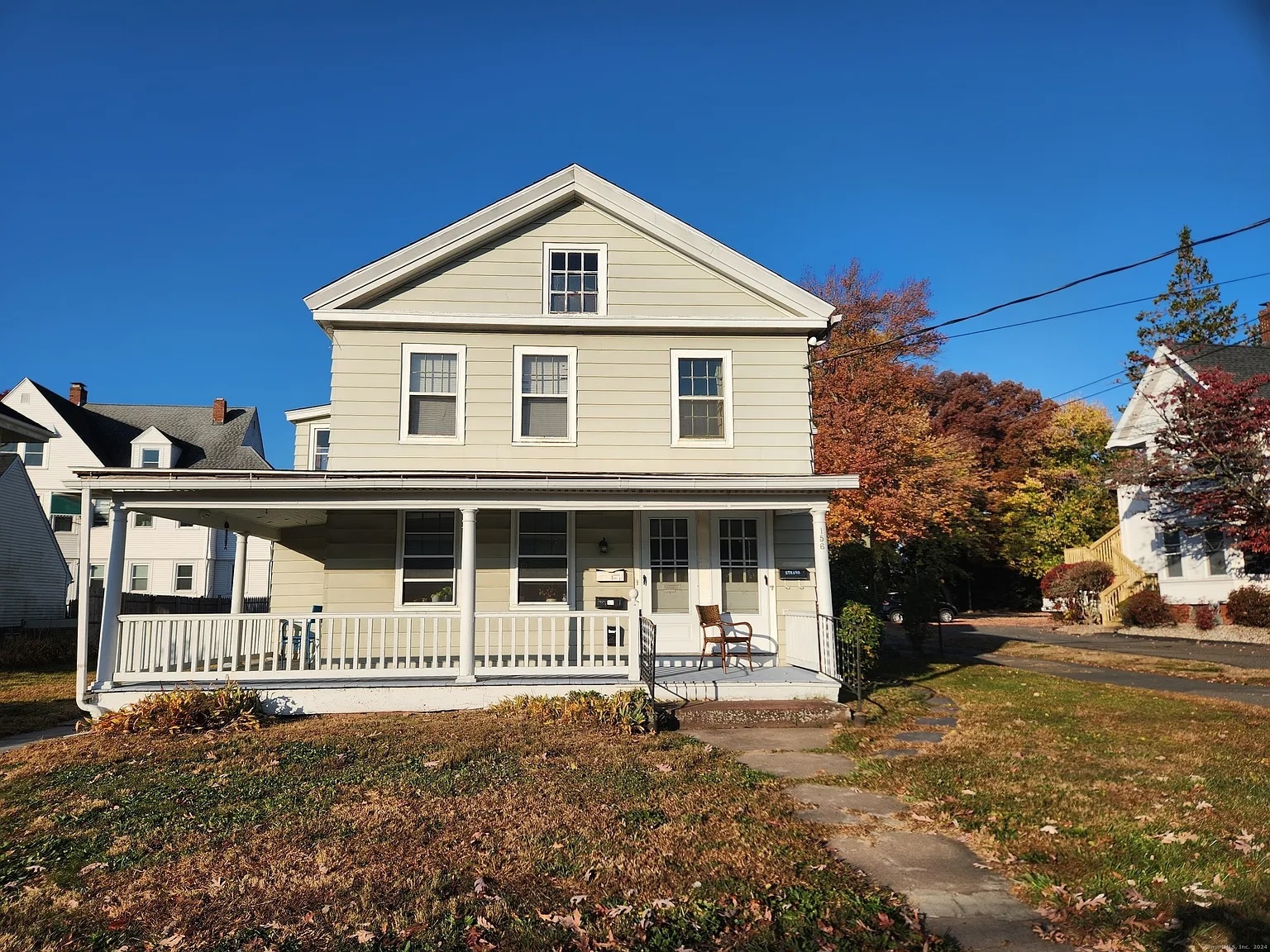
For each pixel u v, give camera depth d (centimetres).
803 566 1259
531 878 468
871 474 2423
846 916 424
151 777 692
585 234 1298
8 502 2153
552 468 1234
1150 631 2155
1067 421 3697
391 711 995
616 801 619
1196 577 2231
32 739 920
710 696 1023
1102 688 1222
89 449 3055
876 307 3578
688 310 1289
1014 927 415
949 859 512
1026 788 662
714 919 417
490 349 1255
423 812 583
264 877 467
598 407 1256
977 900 449
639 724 897
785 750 845
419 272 1260
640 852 510
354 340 1237
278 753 770
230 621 1027
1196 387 1989
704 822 573
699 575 1248
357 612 1174
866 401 2845
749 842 533
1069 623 2550
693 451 1259
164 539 3078
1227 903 431
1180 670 1430
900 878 480
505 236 1287
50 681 1492
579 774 693
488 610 1209
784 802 634
